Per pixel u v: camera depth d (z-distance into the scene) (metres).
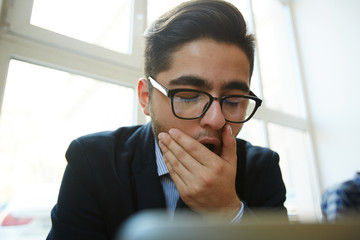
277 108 2.19
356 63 2.24
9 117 0.92
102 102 1.16
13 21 0.93
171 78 0.56
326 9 2.50
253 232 0.16
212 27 0.55
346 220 0.18
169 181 0.67
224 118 0.54
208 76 0.54
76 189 0.63
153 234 0.13
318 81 2.49
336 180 2.25
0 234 0.90
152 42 0.63
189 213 0.56
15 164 0.93
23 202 0.94
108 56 1.16
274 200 0.78
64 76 1.06
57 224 0.59
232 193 0.54
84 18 1.15
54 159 1.01
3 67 0.90
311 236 0.16
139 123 1.22
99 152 0.67
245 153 0.86
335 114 2.33
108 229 0.63
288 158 2.12
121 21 1.28
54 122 1.02
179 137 0.54
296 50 2.62
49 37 1.01
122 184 0.63
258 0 2.27
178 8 0.62
